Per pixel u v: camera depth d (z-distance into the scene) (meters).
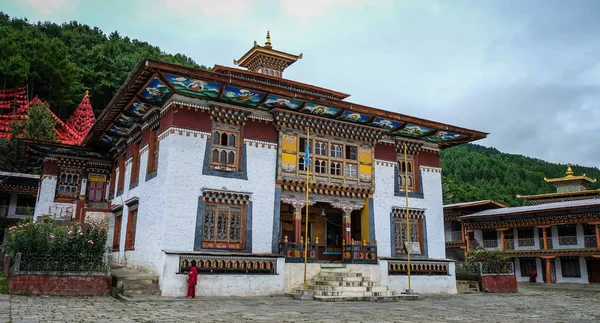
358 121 24.64
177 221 19.64
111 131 26.86
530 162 140.38
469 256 28.89
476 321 13.13
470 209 50.44
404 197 26.33
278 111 22.39
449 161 119.88
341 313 14.41
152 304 15.34
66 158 30.69
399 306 17.42
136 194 23.42
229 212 21.05
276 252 21.61
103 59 78.94
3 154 50.72
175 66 18.27
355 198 24.55
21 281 15.93
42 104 54.84
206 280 18.95
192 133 20.69
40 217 26.50
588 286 37.41
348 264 22.86
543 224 42.81
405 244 25.81
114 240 26.52
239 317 12.68
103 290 17.06
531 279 43.12
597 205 38.28
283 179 22.28
